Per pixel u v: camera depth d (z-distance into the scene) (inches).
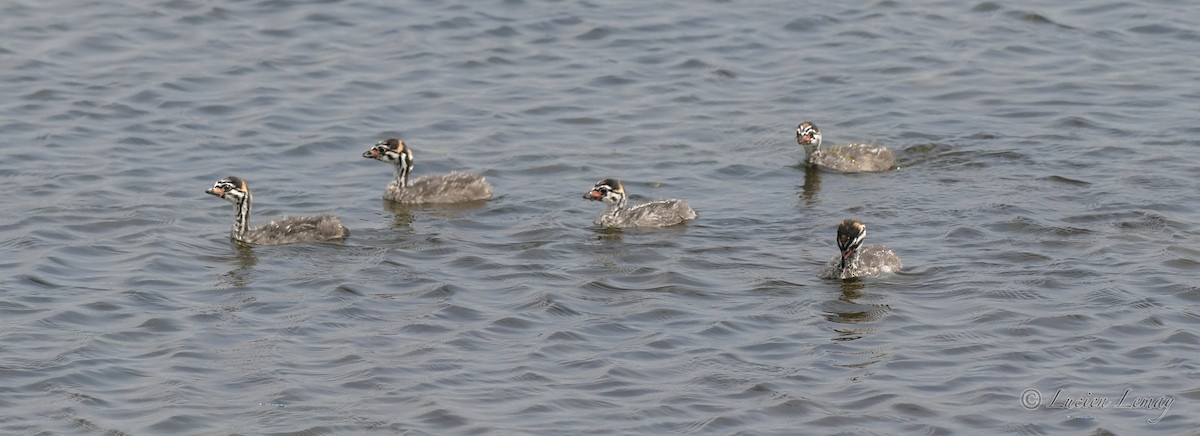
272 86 1699.1
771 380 1016.9
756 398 994.1
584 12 1914.4
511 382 1012.5
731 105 1667.1
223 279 1188.5
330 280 1181.7
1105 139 1537.9
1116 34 1859.0
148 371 1027.9
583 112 1642.5
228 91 1681.8
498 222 1332.4
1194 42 1830.7
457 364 1039.0
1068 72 1745.8
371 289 1165.1
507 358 1048.8
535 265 1216.8
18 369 1026.1
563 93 1694.1
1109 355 1053.8
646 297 1150.3
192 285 1176.8
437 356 1050.1
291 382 1011.3
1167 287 1159.0
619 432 948.6
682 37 1850.4
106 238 1282.0
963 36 1855.3
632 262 1224.8
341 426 954.7
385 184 1448.1
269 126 1593.3
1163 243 1248.2
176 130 1576.0
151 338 1080.2
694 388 1007.6
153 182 1433.3
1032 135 1557.6
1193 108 1626.5
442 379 1016.2
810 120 1622.8
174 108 1631.4
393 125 1604.3
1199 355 1053.2
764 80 1737.2
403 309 1128.8
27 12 1878.7
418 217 1346.0
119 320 1108.5
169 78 1708.9
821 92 1700.3
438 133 1584.6
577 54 1804.9
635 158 1513.3
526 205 1379.2
